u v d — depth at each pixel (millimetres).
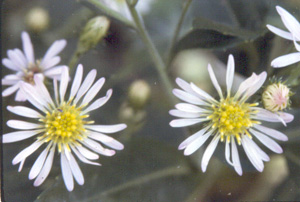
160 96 187
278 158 177
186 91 159
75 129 162
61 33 187
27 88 160
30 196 172
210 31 167
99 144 162
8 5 184
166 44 197
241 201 177
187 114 160
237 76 186
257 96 161
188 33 169
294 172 174
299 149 172
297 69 160
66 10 187
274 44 172
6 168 173
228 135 162
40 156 162
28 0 186
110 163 167
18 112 160
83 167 166
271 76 166
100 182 165
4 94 171
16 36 184
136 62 188
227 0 185
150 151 172
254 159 162
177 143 183
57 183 161
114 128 163
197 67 191
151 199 168
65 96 171
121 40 187
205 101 161
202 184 173
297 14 180
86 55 186
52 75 175
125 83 186
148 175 169
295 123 174
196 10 196
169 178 171
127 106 182
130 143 171
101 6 169
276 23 180
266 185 178
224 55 179
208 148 162
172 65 191
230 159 165
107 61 187
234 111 161
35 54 184
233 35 167
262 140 162
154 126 184
